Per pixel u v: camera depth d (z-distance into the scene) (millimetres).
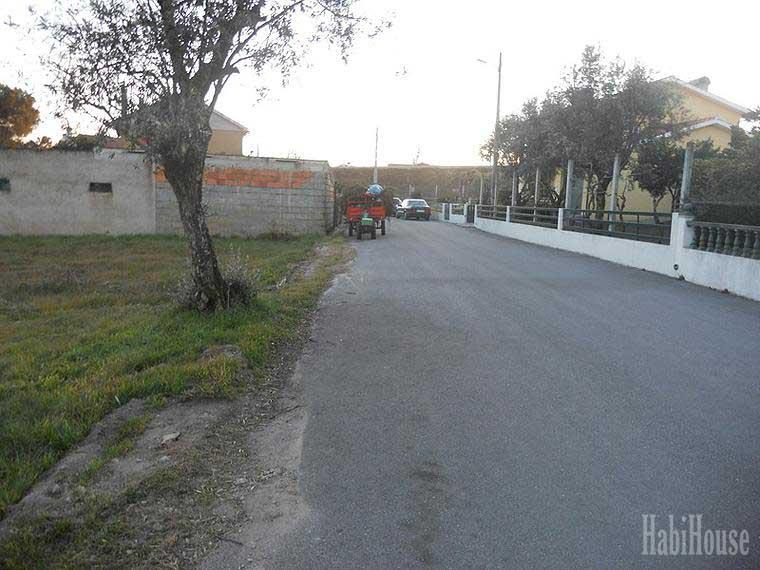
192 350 6930
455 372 6574
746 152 14438
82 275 13492
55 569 3281
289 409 5672
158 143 7824
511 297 10703
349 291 11469
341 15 9172
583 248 18141
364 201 23844
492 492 4094
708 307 9875
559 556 3412
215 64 8180
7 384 5996
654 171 19844
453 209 40906
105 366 6418
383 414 5465
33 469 4262
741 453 4641
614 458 4562
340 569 3330
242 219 22656
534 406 5582
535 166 24938
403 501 4004
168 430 5023
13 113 24469
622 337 7941
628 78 19172
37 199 20844
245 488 4223
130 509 3879
